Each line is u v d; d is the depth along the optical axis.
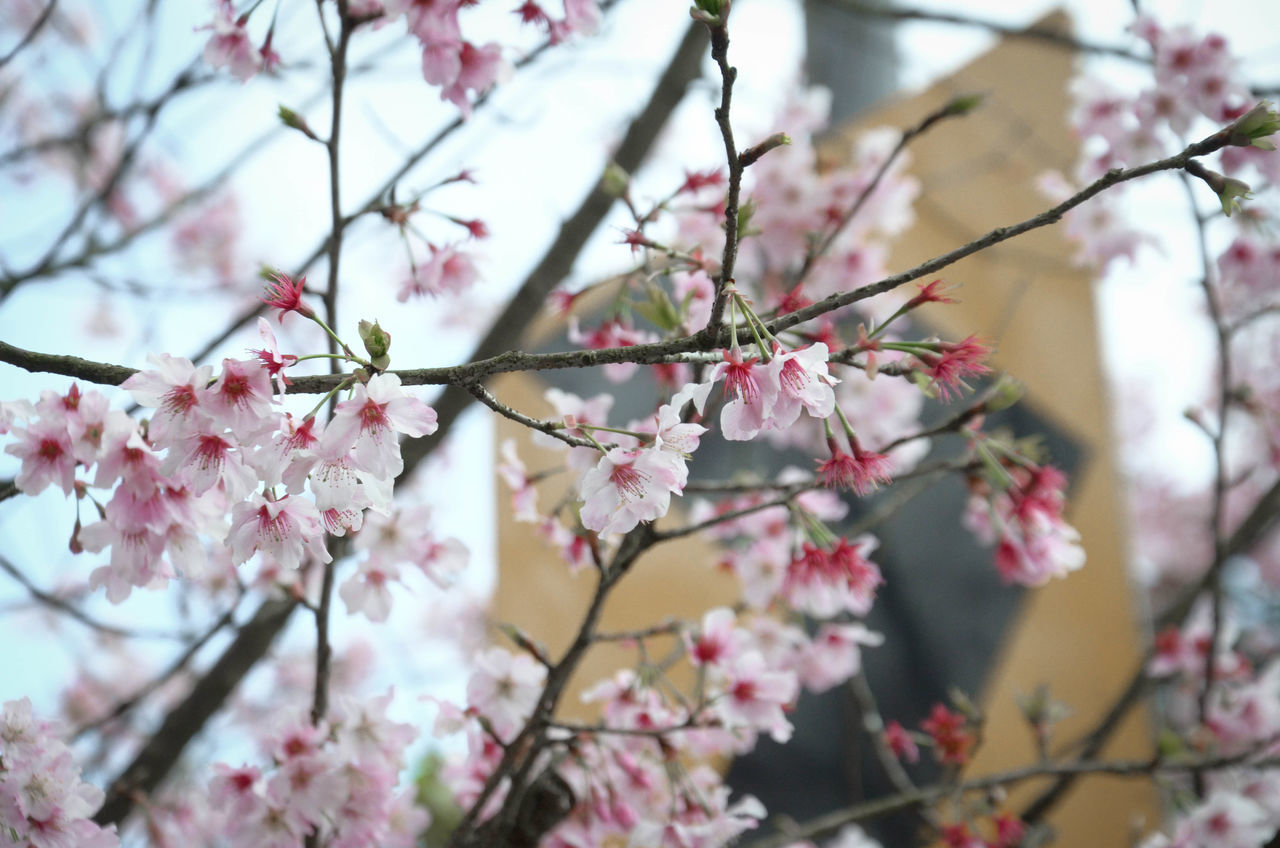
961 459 0.70
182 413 0.53
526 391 1.09
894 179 0.85
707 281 0.67
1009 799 1.08
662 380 0.72
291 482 0.53
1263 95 0.80
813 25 1.49
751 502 0.80
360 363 0.53
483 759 0.75
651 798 0.73
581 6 0.68
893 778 0.92
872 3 1.23
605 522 0.55
